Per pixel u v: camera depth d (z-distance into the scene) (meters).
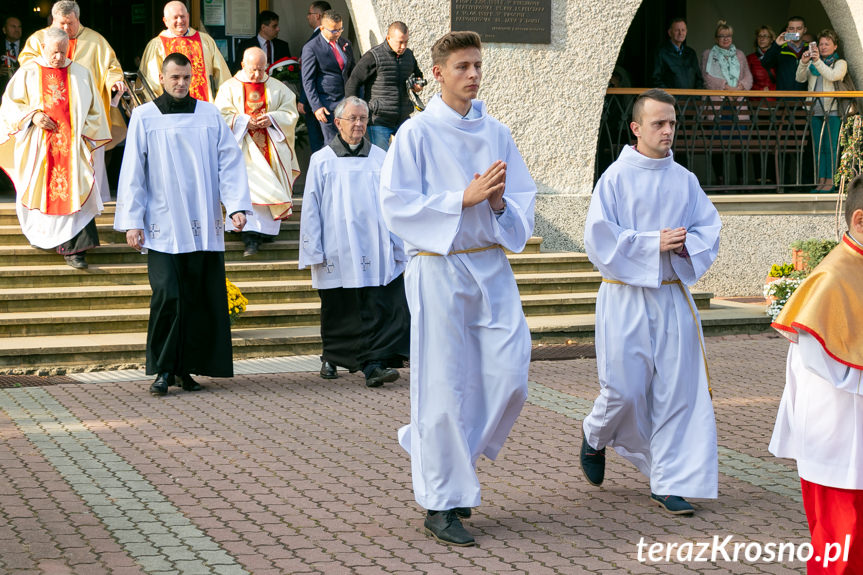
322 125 11.30
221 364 7.91
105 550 4.59
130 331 9.37
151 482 5.63
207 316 7.91
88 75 9.88
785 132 13.97
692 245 5.31
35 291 9.38
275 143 10.67
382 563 4.50
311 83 11.23
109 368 8.74
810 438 3.98
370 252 8.24
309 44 11.28
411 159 4.89
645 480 5.86
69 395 7.75
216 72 11.34
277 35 13.79
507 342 4.91
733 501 5.47
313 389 8.10
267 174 10.55
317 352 9.50
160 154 7.77
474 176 4.84
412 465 4.93
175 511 5.15
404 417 7.20
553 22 12.32
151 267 7.75
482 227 4.92
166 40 11.11
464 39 4.86
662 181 5.43
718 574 4.43
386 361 8.20
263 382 8.34
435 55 4.94
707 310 11.41
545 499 5.48
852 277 3.90
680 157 14.08
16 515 5.05
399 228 4.85
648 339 5.30
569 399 7.80
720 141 13.58
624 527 5.04
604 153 13.39
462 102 4.95
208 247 7.81
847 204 3.94
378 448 6.39
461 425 4.85
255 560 4.50
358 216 8.25
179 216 7.75
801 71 13.70
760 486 5.74
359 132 8.42
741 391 8.18
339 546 4.71
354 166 8.38
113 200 11.43
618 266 5.29
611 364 5.32
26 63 9.81
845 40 13.81
